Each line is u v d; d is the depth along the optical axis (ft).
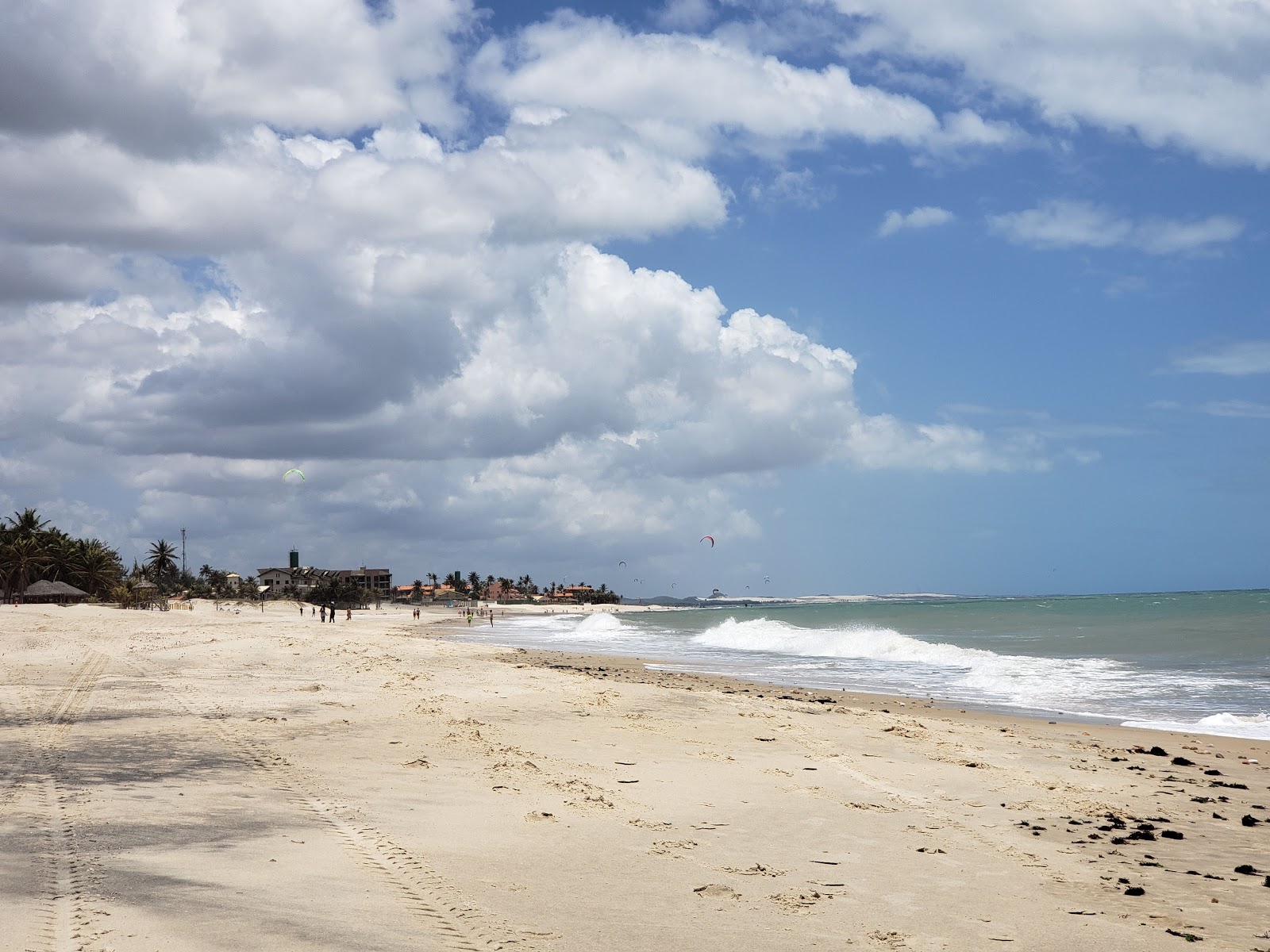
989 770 59.72
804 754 64.03
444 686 98.73
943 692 111.86
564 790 50.60
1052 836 44.45
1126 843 43.70
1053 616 329.52
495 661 142.82
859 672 143.23
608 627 368.68
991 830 45.34
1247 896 36.04
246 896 29.86
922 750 66.64
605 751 63.00
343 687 95.81
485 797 48.26
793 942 29.58
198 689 90.74
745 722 77.87
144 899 28.96
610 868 36.78
